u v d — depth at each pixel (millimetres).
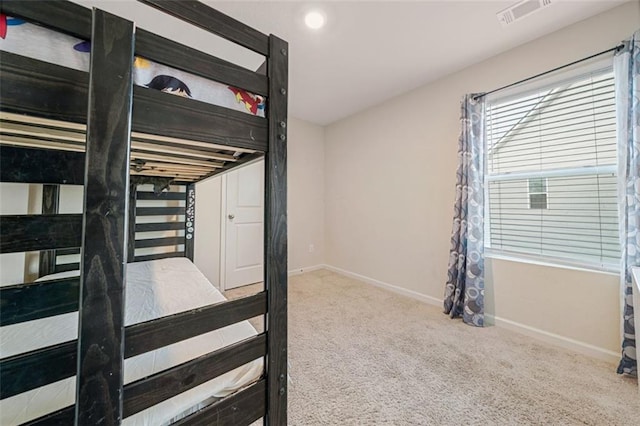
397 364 1635
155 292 1553
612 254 1701
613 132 1686
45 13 513
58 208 1731
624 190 1540
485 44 2021
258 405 847
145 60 644
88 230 533
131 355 615
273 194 863
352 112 3504
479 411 1260
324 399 1335
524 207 2096
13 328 1128
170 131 669
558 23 1782
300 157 3811
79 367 527
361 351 1782
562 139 1899
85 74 560
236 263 3227
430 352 1768
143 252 2465
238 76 793
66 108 539
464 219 2258
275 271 872
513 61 2070
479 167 2199
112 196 558
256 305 840
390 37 1934
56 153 590
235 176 3211
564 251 1902
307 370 1574
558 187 1924
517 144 2123
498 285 2152
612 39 1638
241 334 1083
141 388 628
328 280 3486
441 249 2594
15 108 491
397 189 3020
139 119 623
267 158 866
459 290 2285
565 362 1641
